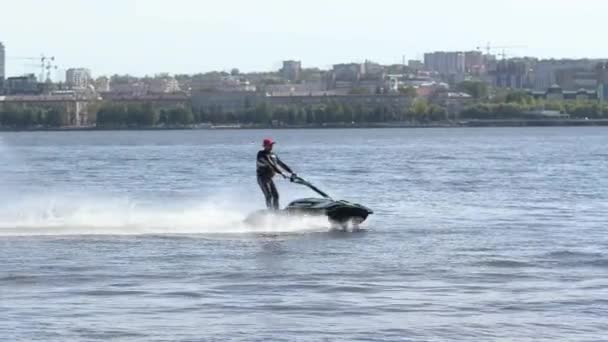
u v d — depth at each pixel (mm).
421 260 83750
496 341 58531
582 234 101812
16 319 62844
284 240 95250
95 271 78438
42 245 91750
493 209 130625
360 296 69438
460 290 71500
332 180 197500
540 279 75500
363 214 103938
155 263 81938
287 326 61438
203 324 61875
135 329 60656
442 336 59438
